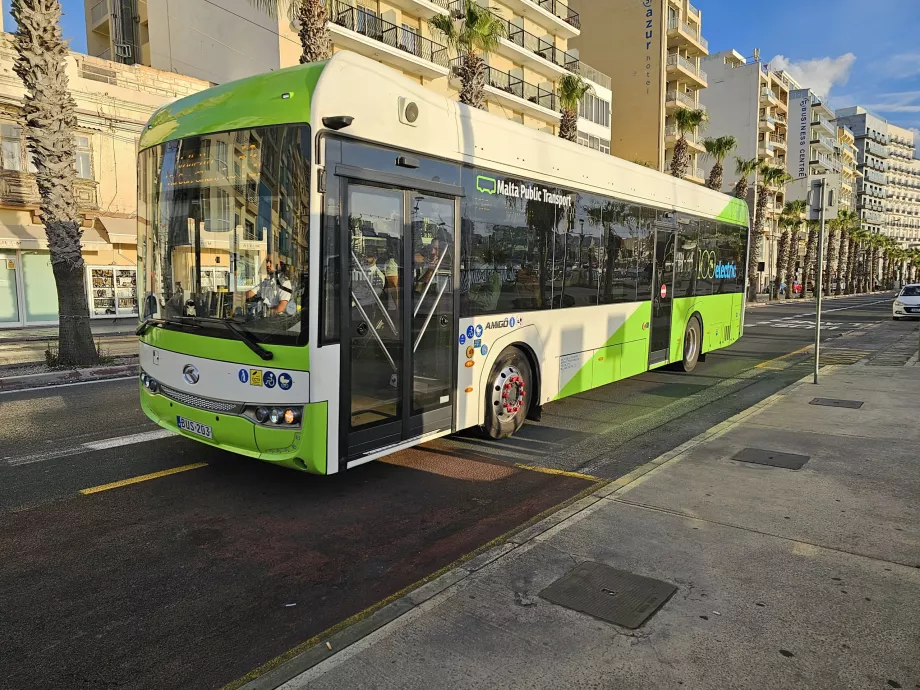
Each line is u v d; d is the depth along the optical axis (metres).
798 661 2.71
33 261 20.66
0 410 8.27
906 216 151.62
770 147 71.12
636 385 10.46
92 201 20.52
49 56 11.56
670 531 4.05
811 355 14.27
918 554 3.73
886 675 2.62
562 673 2.62
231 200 4.76
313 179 4.38
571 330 7.66
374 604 3.47
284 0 23.30
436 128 5.48
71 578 3.75
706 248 11.70
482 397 6.34
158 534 4.39
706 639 2.87
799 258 79.69
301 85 4.52
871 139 131.38
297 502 5.02
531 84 39.25
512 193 6.52
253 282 4.66
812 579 3.43
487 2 35.31
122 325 21.38
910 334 19.06
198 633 3.18
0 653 2.99
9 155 19.31
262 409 4.61
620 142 50.31
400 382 5.26
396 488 5.37
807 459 5.60
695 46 53.09
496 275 6.37
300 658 2.74
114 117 20.83
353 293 4.73
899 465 5.42
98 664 2.91
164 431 7.14
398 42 30.53
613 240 8.47
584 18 51.50
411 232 5.27
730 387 10.27
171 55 26.81
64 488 5.26
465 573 3.48
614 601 3.19
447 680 2.58
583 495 5.12
